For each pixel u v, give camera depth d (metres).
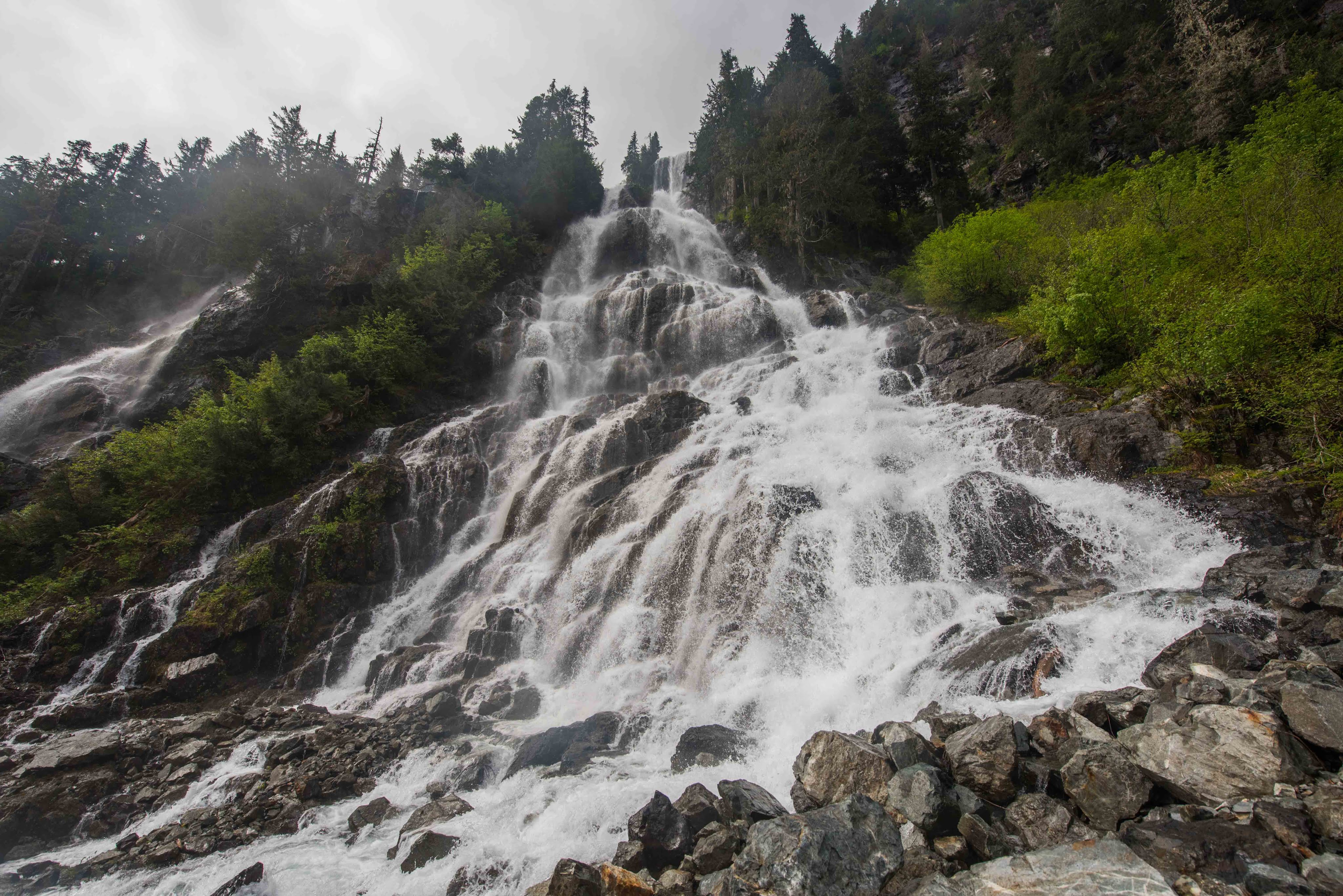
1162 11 55.66
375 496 19.81
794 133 49.53
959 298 26.45
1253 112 33.50
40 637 16.59
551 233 49.56
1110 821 5.23
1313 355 11.78
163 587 18.42
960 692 8.60
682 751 9.08
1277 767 4.86
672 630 13.30
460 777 9.47
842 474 15.59
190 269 58.69
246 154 60.09
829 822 5.49
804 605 12.21
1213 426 12.78
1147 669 7.36
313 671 15.85
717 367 28.17
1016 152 54.56
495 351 32.69
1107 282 16.97
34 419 32.34
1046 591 10.60
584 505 18.47
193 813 9.47
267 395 24.02
